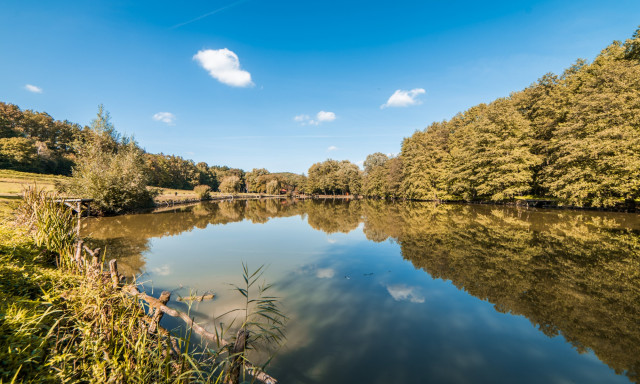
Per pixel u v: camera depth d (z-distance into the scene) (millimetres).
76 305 3809
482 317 5836
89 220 20156
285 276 8586
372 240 14195
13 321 2912
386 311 6109
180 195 55094
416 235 15070
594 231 14766
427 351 4598
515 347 4750
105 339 3203
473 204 35844
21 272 4715
